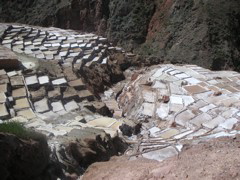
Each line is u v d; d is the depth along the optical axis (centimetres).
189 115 968
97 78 1285
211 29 2361
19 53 1277
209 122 928
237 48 2408
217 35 2358
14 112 860
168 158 640
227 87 1129
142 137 874
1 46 1316
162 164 575
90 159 664
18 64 1127
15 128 527
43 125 783
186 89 1119
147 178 524
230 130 862
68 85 1095
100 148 700
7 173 459
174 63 1625
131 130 905
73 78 1147
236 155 533
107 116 1015
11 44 1359
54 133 714
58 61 1247
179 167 534
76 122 844
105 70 1355
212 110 986
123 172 577
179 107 1015
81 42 1494
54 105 962
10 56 1148
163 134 884
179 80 1183
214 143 675
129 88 1253
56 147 616
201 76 1220
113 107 1143
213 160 530
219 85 1145
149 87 1165
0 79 1015
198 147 664
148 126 956
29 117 841
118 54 1522
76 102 1015
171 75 1234
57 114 898
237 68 2273
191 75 1230
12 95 953
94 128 805
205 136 818
